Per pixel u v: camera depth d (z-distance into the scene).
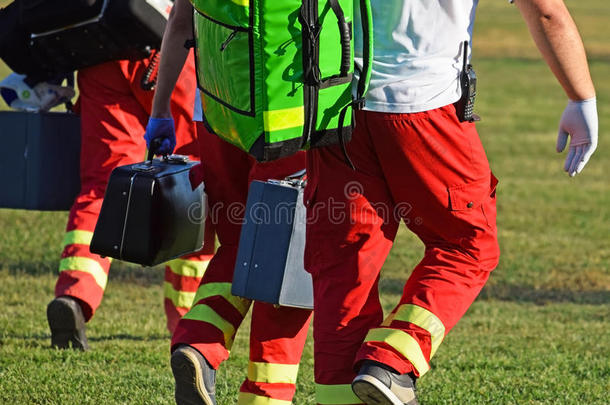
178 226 16.59
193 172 16.88
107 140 22.33
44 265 32.56
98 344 22.67
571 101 13.06
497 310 30.52
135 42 21.55
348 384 12.95
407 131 12.64
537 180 56.41
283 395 16.08
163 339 23.77
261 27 12.02
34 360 20.91
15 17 21.84
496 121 77.69
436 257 13.09
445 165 12.76
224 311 16.08
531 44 136.62
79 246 21.88
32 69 22.50
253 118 12.33
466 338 25.97
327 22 12.16
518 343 25.38
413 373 12.38
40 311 26.08
